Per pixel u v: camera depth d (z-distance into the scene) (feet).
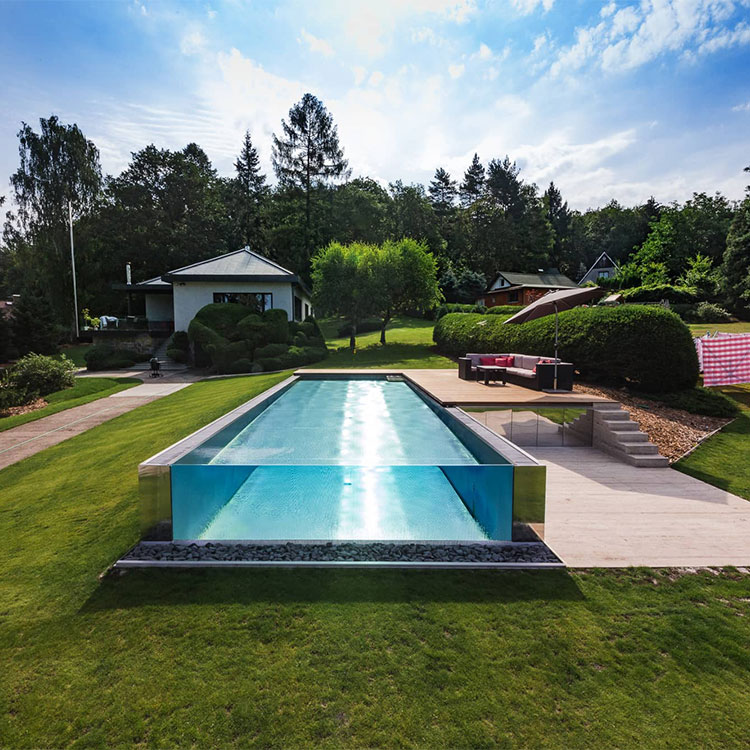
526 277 129.29
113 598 10.64
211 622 9.71
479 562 12.12
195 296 70.23
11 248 123.44
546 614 9.99
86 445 26.13
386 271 68.95
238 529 14.78
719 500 17.02
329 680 8.17
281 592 10.78
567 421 25.85
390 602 10.39
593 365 33.24
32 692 7.99
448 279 132.26
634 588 11.03
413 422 24.99
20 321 81.10
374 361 60.44
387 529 14.60
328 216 129.70
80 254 108.37
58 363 51.34
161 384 51.65
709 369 33.19
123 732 7.22
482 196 184.85
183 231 114.52
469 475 15.76
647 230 185.16
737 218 97.66
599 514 15.65
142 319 80.94
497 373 34.37
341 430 22.89
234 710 7.57
